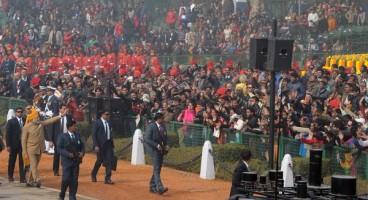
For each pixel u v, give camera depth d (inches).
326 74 1067.3
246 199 364.5
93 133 876.0
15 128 881.5
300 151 875.4
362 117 886.4
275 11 1742.1
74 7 2130.9
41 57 1831.9
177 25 1920.5
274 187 375.6
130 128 1161.4
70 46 1850.4
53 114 1143.0
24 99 1413.6
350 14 1531.7
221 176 938.7
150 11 2042.3
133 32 1942.7
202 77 1231.5
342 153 826.8
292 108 933.8
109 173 880.3
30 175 861.2
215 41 1732.3
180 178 943.0
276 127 913.5
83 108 1213.1
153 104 1143.6
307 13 1603.1
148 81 1310.3
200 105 1082.1
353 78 1013.8
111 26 1974.7
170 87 1197.7
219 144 975.6
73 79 1296.8
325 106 954.7
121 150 1114.7
